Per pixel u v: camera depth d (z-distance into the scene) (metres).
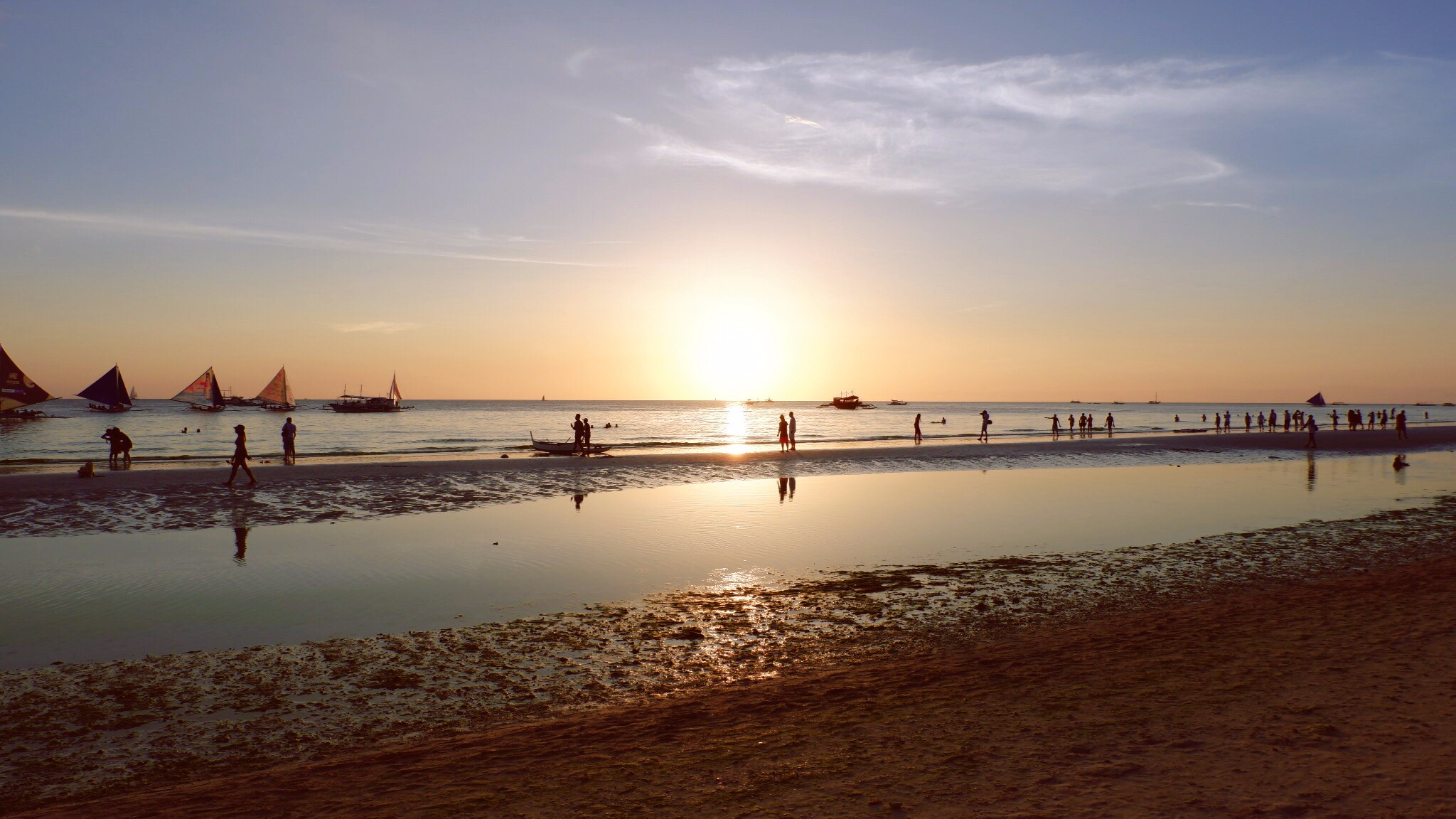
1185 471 31.42
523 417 131.62
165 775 5.86
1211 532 16.86
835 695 7.20
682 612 10.59
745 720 6.56
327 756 6.20
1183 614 10.05
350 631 9.66
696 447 48.34
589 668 8.38
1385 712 5.86
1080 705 6.44
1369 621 9.05
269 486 22.73
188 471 25.30
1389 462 35.91
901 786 4.93
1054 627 9.77
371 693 7.62
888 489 24.86
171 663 8.44
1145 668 7.51
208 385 130.38
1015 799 4.62
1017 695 6.84
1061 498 22.70
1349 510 19.97
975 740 5.72
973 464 34.00
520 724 6.84
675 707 7.08
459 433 75.44
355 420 111.50
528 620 10.17
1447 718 5.66
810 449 42.56
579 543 15.40
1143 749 5.34
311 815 4.87
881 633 9.64
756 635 9.60
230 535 16.02
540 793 5.10
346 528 17.02
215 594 11.34
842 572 12.98
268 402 139.50
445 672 8.24
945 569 13.26
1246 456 39.19
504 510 19.72
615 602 11.08
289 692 7.64
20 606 10.70
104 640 9.23
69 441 59.75
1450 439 51.66
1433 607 9.64
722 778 5.23
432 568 13.12
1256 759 5.06
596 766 5.59
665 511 19.75
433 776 5.51
